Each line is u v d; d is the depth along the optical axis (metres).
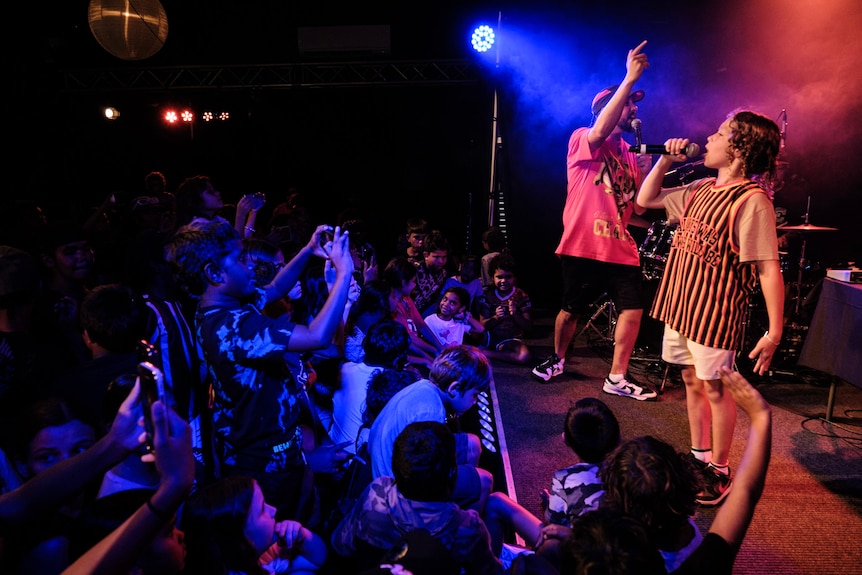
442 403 2.61
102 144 12.98
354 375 3.07
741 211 3.10
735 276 3.19
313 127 13.75
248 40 11.86
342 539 2.13
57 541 1.66
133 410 1.29
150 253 3.05
